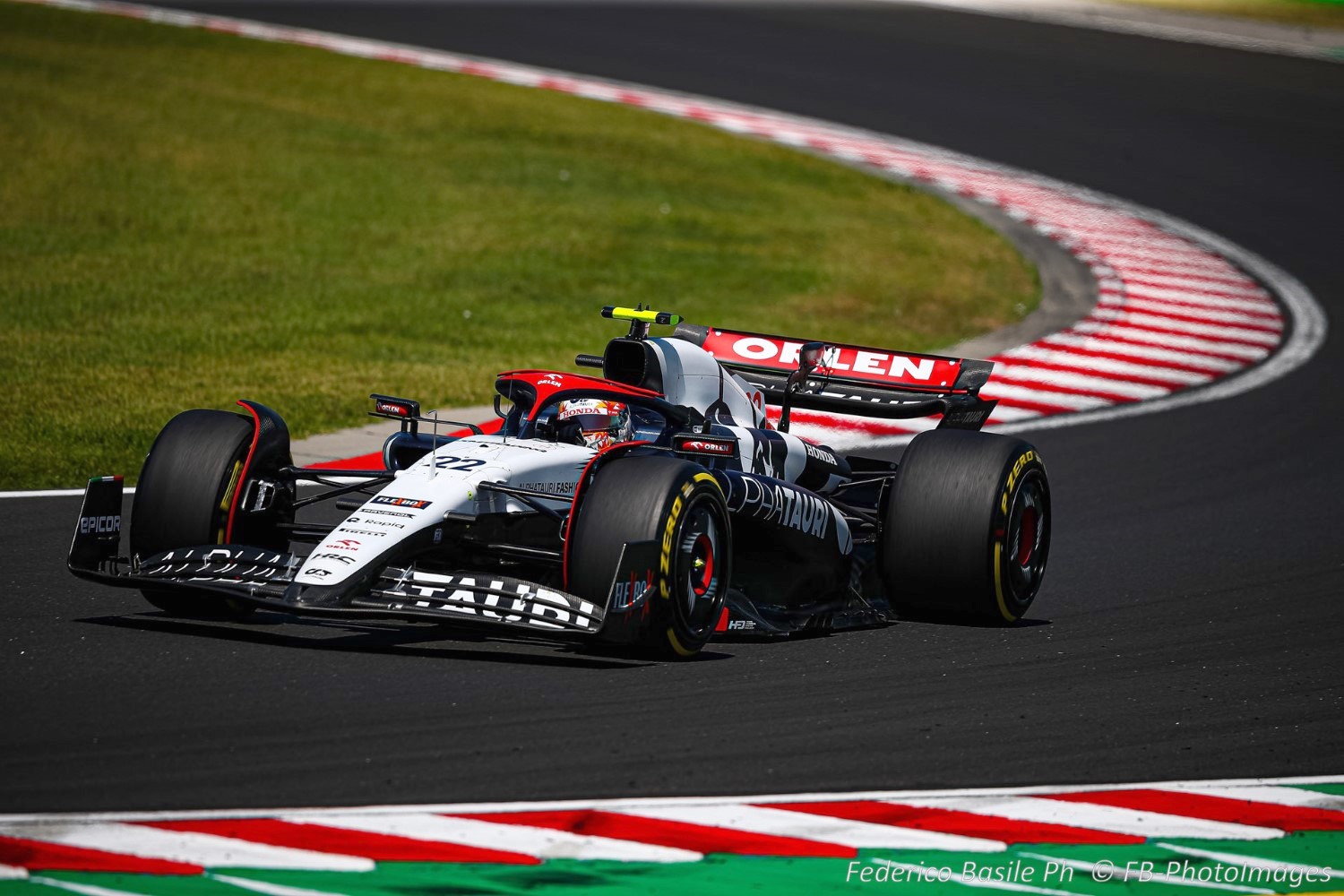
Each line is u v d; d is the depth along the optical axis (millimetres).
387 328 62750
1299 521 42250
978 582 30797
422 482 27562
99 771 21125
